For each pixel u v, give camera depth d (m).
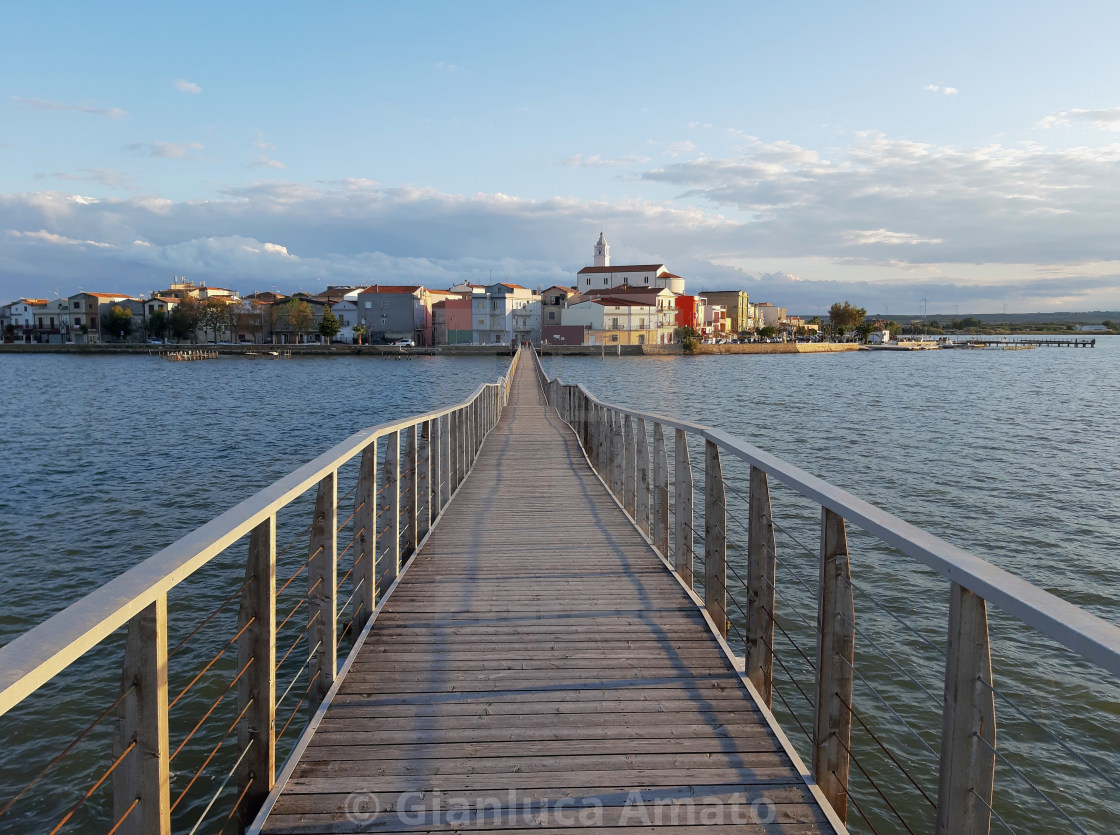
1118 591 10.14
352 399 40.34
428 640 4.13
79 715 7.02
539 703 3.38
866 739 6.67
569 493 8.67
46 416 31.67
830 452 21.36
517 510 7.68
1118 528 12.98
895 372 67.12
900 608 9.12
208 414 32.62
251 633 2.60
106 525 13.34
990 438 24.27
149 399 39.97
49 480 17.48
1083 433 25.45
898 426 27.59
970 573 1.69
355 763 2.89
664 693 3.48
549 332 90.00
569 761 2.90
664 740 3.06
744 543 11.09
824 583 2.64
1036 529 12.95
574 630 4.27
